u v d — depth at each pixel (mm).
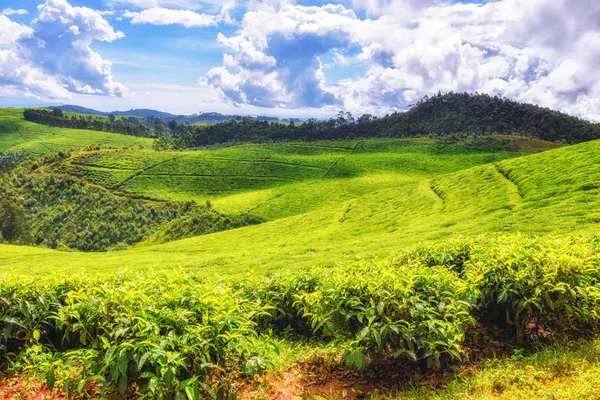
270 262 23219
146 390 5102
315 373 7059
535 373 6035
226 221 108000
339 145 186375
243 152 179500
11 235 114500
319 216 60250
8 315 7172
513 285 7359
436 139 187875
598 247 9523
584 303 7309
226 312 6039
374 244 26438
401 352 6121
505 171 47781
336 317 6887
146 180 156625
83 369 5473
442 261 10211
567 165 39062
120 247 118250
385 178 130375
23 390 6328
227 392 5715
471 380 6141
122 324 5672
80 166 171875
